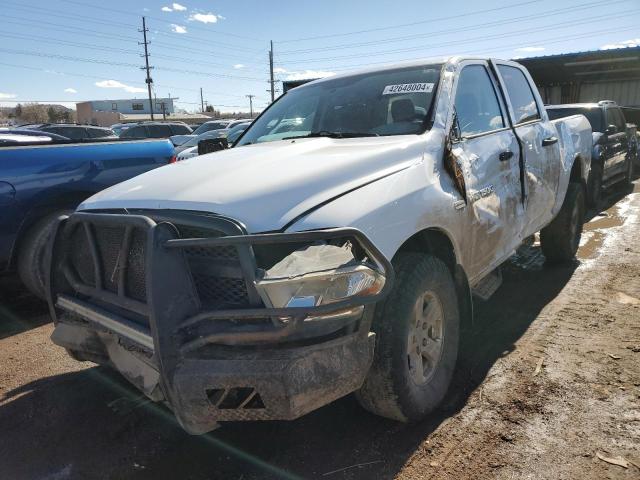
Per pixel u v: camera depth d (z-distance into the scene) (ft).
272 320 7.27
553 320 14.24
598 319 14.08
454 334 10.55
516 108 15.31
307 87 14.69
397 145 10.09
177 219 8.07
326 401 7.50
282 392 7.00
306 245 7.75
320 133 12.32
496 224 12.28
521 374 11.39
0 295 18.66
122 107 311.68
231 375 7.08
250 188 8.35
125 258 8.41
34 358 13.50
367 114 12.14
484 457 8.79
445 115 11.30
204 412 7.30
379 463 8.85
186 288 7.57
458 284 11.04
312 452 9.25
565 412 9.88
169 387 7.30
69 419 10.63
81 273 9.86
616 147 33.12
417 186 9.58
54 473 9.01
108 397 11.46
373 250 7.68
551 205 16.48
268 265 7.63
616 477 8.13
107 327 8.80
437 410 10.25
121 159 17.75
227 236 7.40
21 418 10.70
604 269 18.51
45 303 17.76
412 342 9.32
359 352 7.86
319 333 7.53
